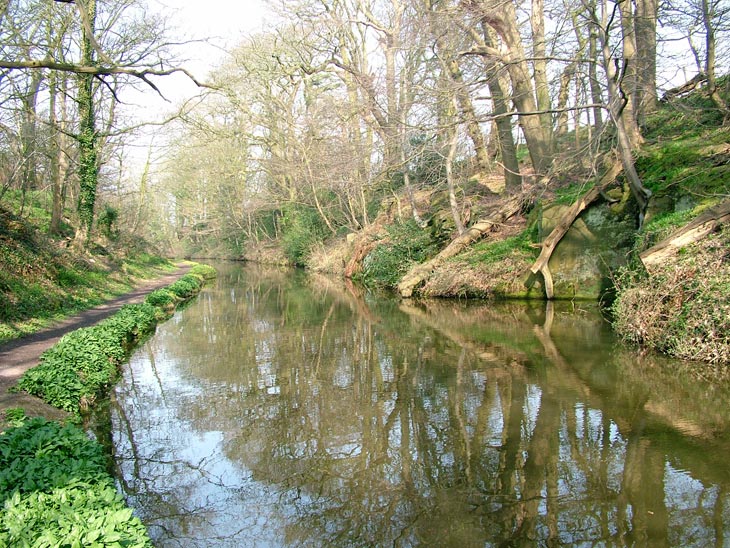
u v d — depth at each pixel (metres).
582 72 13.14
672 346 9.55
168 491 5.61
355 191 26.50
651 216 12.39
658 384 8.12
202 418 7.61
